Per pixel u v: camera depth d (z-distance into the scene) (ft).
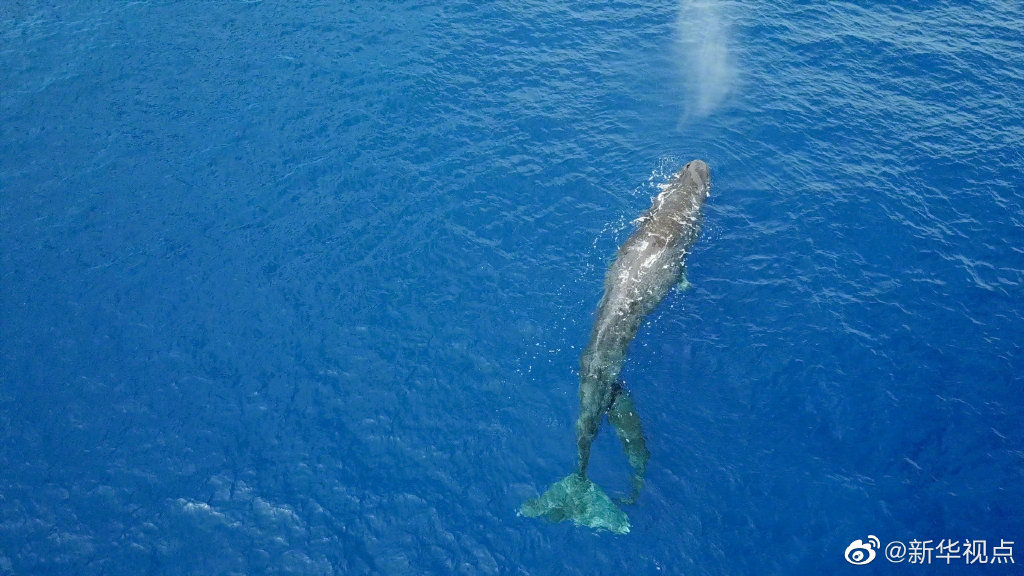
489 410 86.99
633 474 81.35
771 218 107.45
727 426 85.87
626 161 115.14
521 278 99.71
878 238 105.09
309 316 95.61
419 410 86.89
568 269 100.58
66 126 119.44
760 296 97.91
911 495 80.07
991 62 133.80
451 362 91.35
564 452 83.61
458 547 76.23
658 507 79.05
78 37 136.05
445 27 139.44
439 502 79.41
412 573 74.49
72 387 88.22
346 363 91.04
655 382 89.35
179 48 133.90
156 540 76.23
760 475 81.71
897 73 131.64
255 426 85.15
